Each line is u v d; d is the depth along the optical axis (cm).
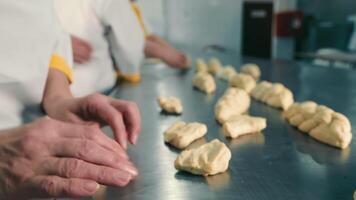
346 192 46
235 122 68
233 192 46
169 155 59
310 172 52
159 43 145
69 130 43
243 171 52
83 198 45
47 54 71
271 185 48
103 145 43
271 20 206
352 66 179
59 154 40
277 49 207
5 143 40
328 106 86
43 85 70
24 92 68
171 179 50
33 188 37
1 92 67
